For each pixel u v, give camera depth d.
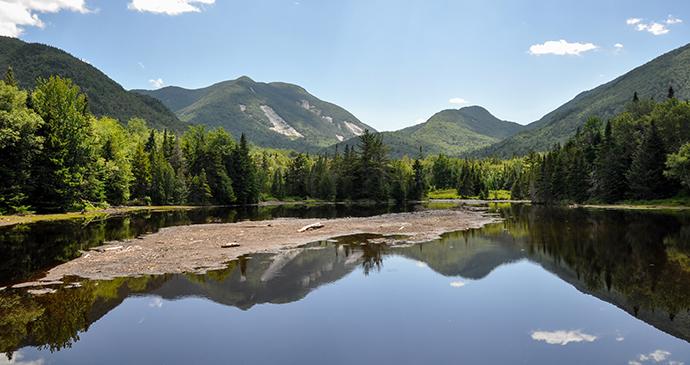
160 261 20.50
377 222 42.22
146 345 10.62
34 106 48.62
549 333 11.51
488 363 9.45
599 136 87.44
